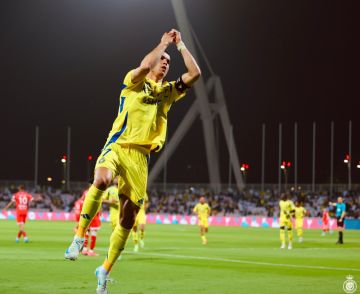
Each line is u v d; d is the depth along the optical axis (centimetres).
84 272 1839
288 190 9275
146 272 1906
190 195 9462
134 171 995
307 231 6425
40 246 3175
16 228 5409
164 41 1030
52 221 7600
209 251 3059
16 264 2075
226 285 1580
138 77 983
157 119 1020
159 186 10050
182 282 1634
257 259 2572
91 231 2569
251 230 6247
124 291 1424
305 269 2119
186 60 1036
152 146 1013
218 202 9012
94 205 943
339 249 3441
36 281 1602
